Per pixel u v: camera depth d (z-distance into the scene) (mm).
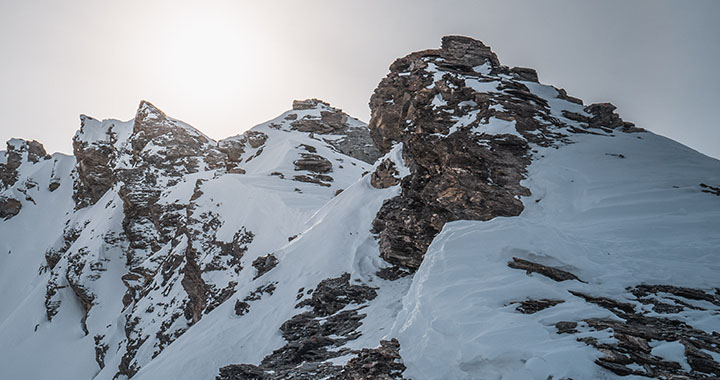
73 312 87000
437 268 13930
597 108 31219
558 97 35500
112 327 71250
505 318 10922
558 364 9016
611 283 12648
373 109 49750
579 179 21578
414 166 34875
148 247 86062
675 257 13867
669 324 10445
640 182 20422
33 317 89438
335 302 28016
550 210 19891
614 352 9148
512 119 26906
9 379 71500
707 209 17219
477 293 12242
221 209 59781
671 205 17953
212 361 27125
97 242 92375
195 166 98938
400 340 12328
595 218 18062
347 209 39219
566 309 11227
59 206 151000
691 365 8734
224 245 52969
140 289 72250
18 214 149375
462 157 24688
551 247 14258
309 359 21031
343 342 22094
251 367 21656
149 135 103562
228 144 103188
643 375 8555
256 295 33688
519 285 12312
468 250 14422
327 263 33188
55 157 169125
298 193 61281
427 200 25375
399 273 29312
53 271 96688
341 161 83312
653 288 12188
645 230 16125
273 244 48750
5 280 122750
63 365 72062
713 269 12875
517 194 21547
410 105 36000
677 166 22156
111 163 123938
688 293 11656
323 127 110500
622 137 27219
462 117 28797
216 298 44625
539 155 24328
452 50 42312
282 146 87188
